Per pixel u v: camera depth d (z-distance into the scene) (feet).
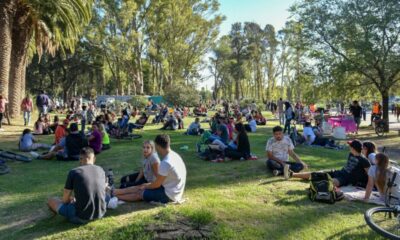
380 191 21.06
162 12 162.30
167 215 17.74
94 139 39.17
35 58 200.64
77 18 74.74
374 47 63.05
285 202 21.52
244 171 29.91
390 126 82.28
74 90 254.68
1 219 18.94
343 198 22.26
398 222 17.61
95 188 17.53
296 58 76.69
